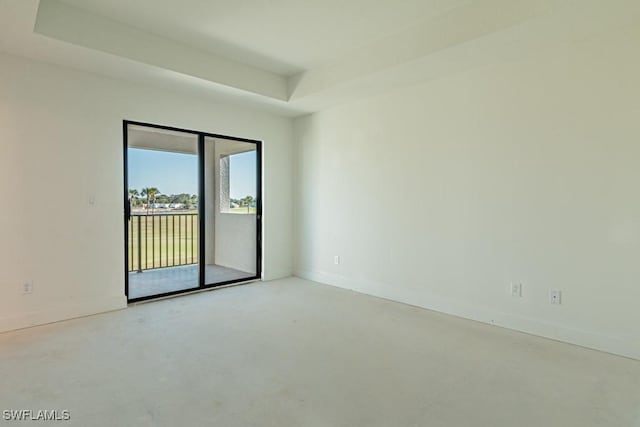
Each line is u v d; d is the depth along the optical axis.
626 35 2.56
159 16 2.93
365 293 4.32
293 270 5.29
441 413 1.89
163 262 4.66
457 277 3.51
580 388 2.16
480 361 2.51
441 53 2.96
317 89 3.98
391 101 4.00
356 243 4.43
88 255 3.42
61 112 3.25
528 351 2.68
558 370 2.38
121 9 2.83
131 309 3.63
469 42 2.76
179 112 4.02
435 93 3.62
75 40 2.80
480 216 3.34
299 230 5.20
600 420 1.84
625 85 2.57
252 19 2.96
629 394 2.09
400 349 2.70
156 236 4.62
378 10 2.81
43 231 3.18
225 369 2.36
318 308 3.72
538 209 2.99
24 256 3.08
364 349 2.70
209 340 2.84
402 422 1.81
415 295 3.84
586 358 2.57
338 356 2.57
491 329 3.14
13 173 3.03
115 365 2.39
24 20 2.45
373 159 4.21
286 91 4.32
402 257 3.96
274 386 2.15
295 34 3.22
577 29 2.57
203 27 3.11
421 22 3.01
